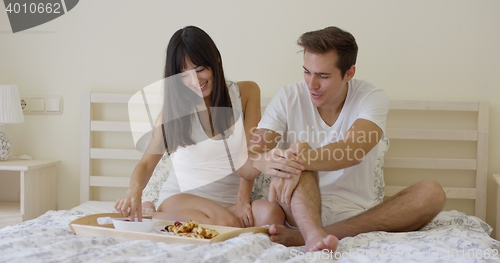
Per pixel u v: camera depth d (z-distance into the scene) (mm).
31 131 2244
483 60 2064
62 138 2232
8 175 2262
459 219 1538
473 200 2088
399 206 1355
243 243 1058
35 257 893
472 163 2041
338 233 1300
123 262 867
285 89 1665
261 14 2145
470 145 2090
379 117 1494
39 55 2229
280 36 2139
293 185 1298
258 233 1213
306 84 1555
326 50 1397
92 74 2217
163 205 1528
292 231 1271
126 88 2207
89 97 2162
